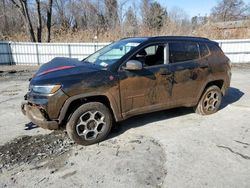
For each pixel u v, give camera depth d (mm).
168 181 3107
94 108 3992
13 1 20609
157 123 4992
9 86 8945
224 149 3916
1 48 15055
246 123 5004
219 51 5445
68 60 4617
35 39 21641
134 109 4320
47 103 3625
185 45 4855
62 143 4137
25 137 4375
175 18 25516
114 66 4055
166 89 4562
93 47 15219
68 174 3270
